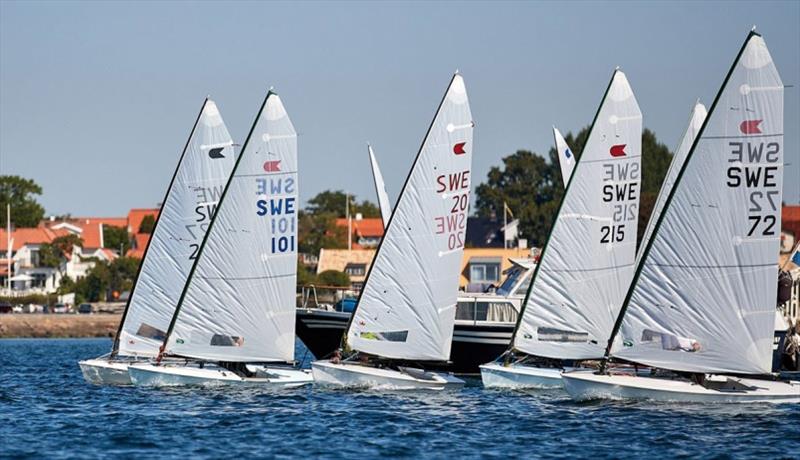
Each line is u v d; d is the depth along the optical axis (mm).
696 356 159625
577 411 160375
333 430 146250
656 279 159875
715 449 133375
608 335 184625
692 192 157875
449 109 182750
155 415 158000
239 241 182875
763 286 158000
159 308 193375
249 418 155125
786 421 150000
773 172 156625
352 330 182500
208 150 194000
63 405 169750
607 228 183625
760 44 155375
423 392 181875
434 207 182500
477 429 147250
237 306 183250
